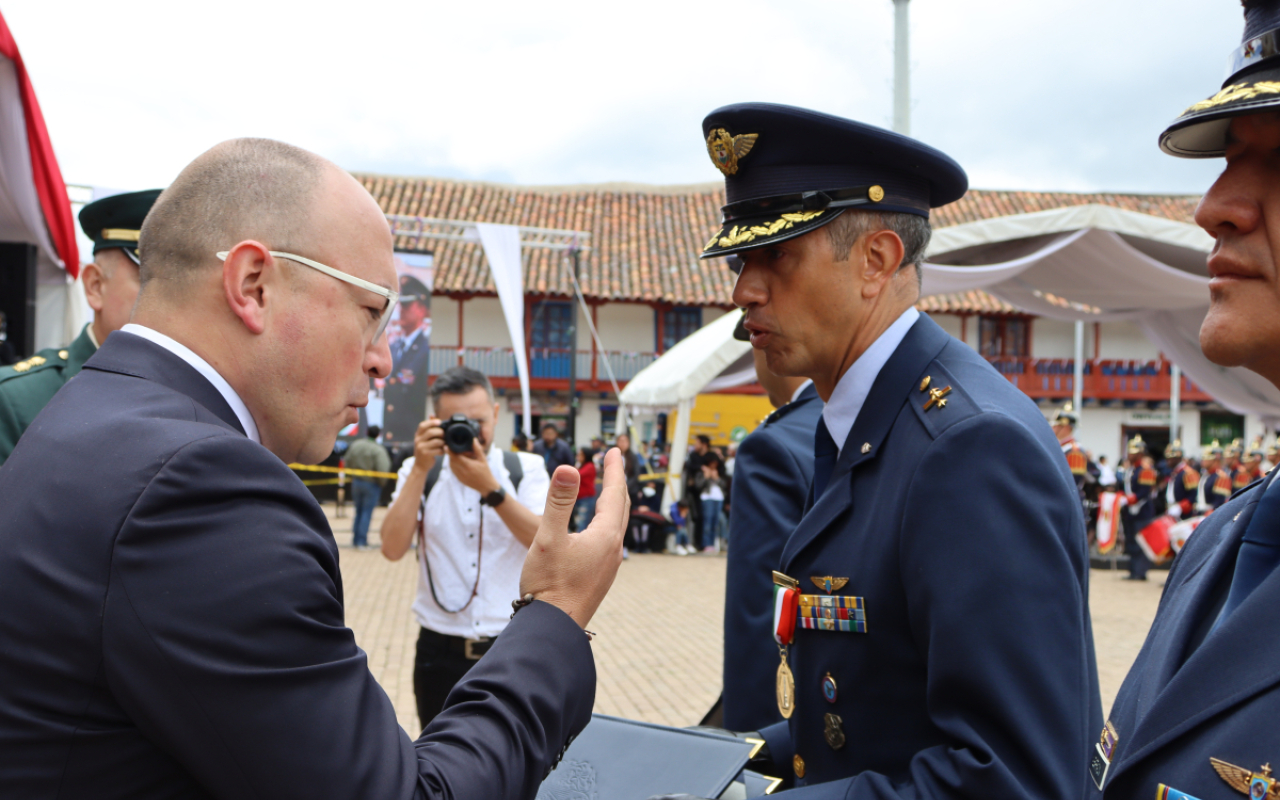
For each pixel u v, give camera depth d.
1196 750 0.79
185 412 1.01
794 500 2.04
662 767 1.56
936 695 1.24
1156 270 10.27
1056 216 9.51
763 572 2.03
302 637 0.90
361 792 0.88
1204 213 0.89
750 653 2.02
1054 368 23.64
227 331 1.08
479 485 2.91
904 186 1.56
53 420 1.02
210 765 0.85
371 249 1.17
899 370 1.53
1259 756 0.74
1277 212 0.84
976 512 1.26
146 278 1.12
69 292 7.92
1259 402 12.21
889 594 1.37
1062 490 1.30
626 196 24.45
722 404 20.14
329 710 0.89
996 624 1.20
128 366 1.06
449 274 21.00
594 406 22.73
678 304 21.92
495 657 1.08
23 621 0.87
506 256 13.30
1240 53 0.88
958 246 9.55
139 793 0.88
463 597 2.98
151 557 0.87
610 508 1.25
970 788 1.15
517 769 1.00
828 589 1.47
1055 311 12.04
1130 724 0.96
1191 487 12.27
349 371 1.15
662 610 9.11
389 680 6.00
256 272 1.08
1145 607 9.47
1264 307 0.86
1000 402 1.38
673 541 14.53
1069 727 1.17
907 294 1.61
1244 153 0.87
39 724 0.86
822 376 1.64
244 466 0.94
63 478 0.93
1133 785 0.84
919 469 1.34
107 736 0.87
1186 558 1.09
